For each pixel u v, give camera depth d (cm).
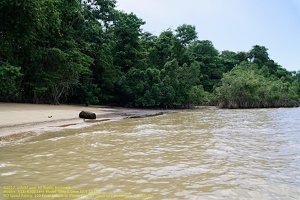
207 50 8006
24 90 2900
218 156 676
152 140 917
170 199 388
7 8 1833
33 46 2498
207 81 7094
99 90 3719
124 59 4297
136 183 459
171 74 4478
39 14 2031
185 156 672
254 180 484
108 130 1184
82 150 734
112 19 3991
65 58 2708
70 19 3112
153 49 5212
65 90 3272
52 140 895
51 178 482
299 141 910
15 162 595
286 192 425
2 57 2306
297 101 6369
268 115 2484
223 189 435
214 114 2678
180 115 2478
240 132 1152
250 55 8981
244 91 5022
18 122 1331
